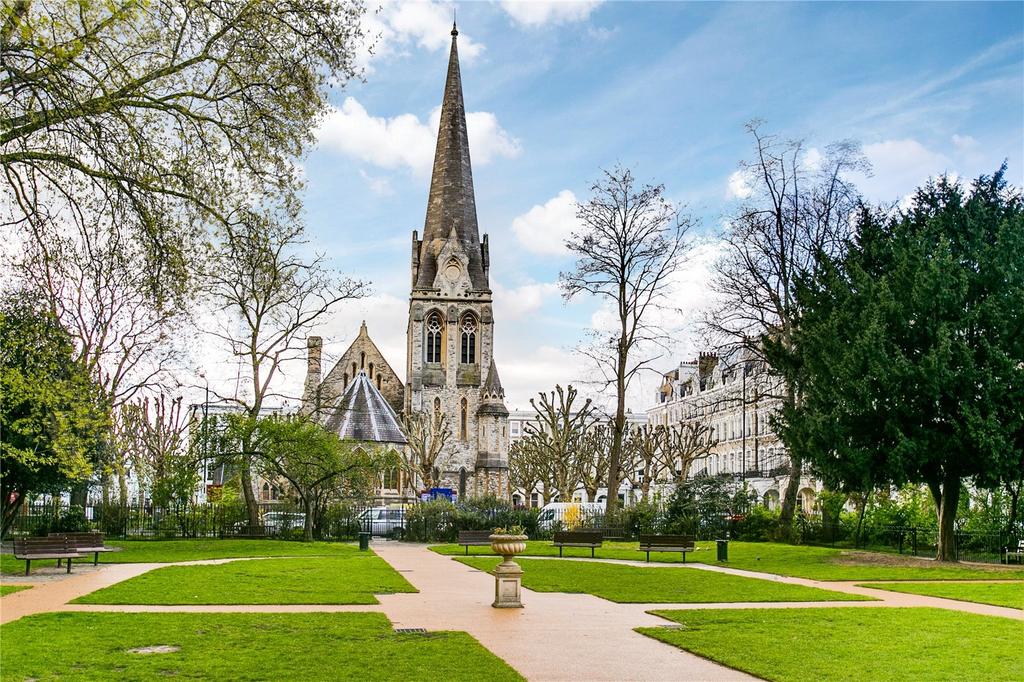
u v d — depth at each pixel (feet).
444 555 135.44
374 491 242.58
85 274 86.38
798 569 106.83
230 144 82.43
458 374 334.85
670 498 185.26
